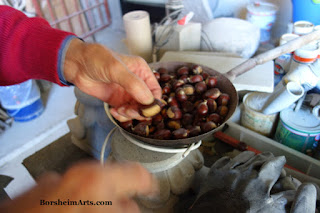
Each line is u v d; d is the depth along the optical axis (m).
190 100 0.53
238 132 0.64
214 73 0.55
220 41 0.82
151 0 1.39
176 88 0.53
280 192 0.40
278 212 0.38
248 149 0.61
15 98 1.04
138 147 0.48
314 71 0.53
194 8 0.99
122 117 0.43
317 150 0.59
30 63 0.35
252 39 0.81
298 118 0.58
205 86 0.53
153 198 0.48
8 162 0.93
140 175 0.43
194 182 0.56
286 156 0.58
